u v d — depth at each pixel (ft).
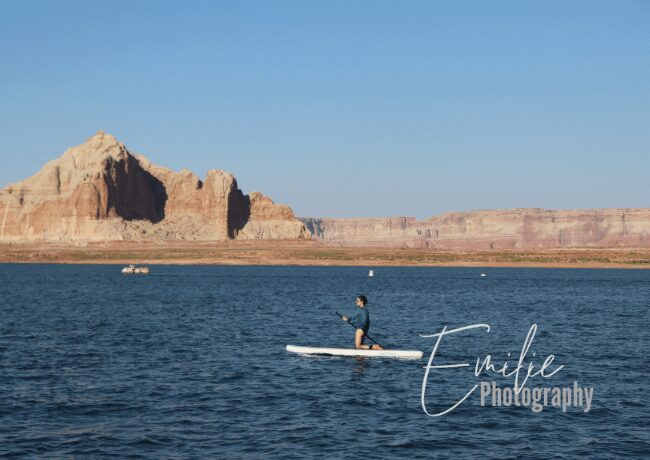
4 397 126.72
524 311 321.93
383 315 298.15
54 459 92.22
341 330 237.86
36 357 173.06
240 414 115.65
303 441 100.58
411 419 113.29
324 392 132.87
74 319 271.90
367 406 121.80
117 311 311.47
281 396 129.08
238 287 542.98
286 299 400.26
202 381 142.72
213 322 262.26
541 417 114.93
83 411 116.98
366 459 92.99
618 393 132.87
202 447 97.66
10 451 95.14
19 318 274.77
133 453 94.89
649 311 324.39
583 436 104.06
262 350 186.29
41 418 112.37
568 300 402.31
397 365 163.53
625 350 189.16
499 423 111.14
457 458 93.56
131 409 118.73
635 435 104.53
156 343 200.13
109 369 156.35
